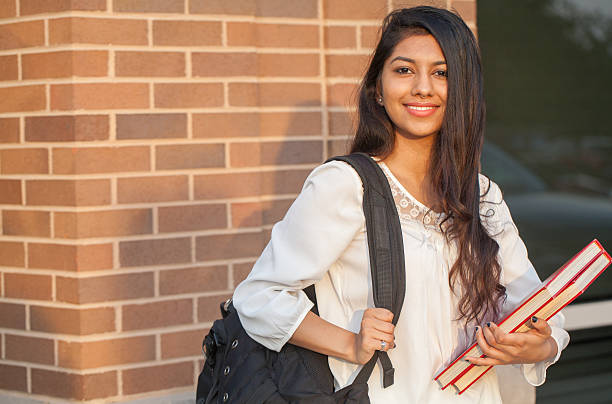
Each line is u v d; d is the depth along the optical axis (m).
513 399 2.93
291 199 2.97
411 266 1.60
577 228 6.05
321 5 2.98
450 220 1.67
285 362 1.66
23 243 2.80
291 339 1.62
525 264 1.79
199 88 2.80
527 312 1.56
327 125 3.01
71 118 2.67
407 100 1.64
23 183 2.79
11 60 2.77
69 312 2.73
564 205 6.04
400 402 1.60
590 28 5.61
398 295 1.56
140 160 2.75
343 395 1.59
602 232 6.06
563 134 5.85
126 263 2.75
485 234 1.67
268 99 2.94
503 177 5.92
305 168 2.99
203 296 2.85
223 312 1.95
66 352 2.75
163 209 2.78
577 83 5.71
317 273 1.59
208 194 2.83
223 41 2.82
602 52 5.63
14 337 2.84
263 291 1.64
